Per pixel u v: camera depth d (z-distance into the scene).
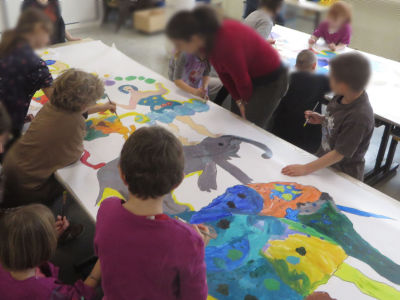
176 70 2.06
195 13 1.37
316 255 1.12
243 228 1.21
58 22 2.40
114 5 2.11
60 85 1.39
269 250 1.13
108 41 2.79
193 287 0.80
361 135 1.39
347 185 1.41
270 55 1.67
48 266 1.24
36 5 1.67
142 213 0.77
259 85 1.75
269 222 1.23
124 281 0.78
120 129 1.70
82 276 1.67
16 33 1.46
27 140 1.46
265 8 2.25
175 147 0.77
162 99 1.97
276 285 1.03
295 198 1.33
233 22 1.53
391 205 1.32
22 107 1.60
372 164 2.56
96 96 1.46
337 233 1.20
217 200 1.32
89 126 1.71
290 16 3.96
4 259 1.03
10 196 1.55
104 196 1.33
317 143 2.13
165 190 0.76
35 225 1.06
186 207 1.29
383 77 2.38
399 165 2.59
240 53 1.54
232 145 1.62
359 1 3.93
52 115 1.43
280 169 1.48
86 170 1.45
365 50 4.12
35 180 1.50
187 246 0.76
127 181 0.76
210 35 1.41
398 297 1.01
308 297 1.00
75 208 1.98
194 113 1.86
